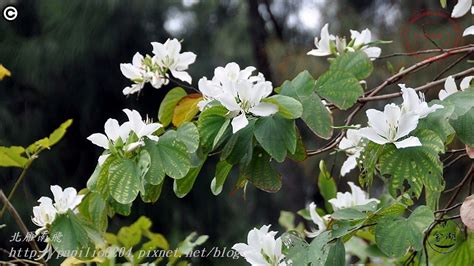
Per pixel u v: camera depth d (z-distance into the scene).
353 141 1.48
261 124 1.25
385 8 4.51
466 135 1.27
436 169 1.20
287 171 4.68
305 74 1.35
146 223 1.99
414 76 3.36
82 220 1.47
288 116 1.24
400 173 1.23
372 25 4.39
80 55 4.99
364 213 1.25
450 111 1.23
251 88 1.25
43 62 4.89
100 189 1.30
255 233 1.36
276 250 1.34
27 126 5.02
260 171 1.30
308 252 1.27
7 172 4.76
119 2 4.98
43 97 5.08
